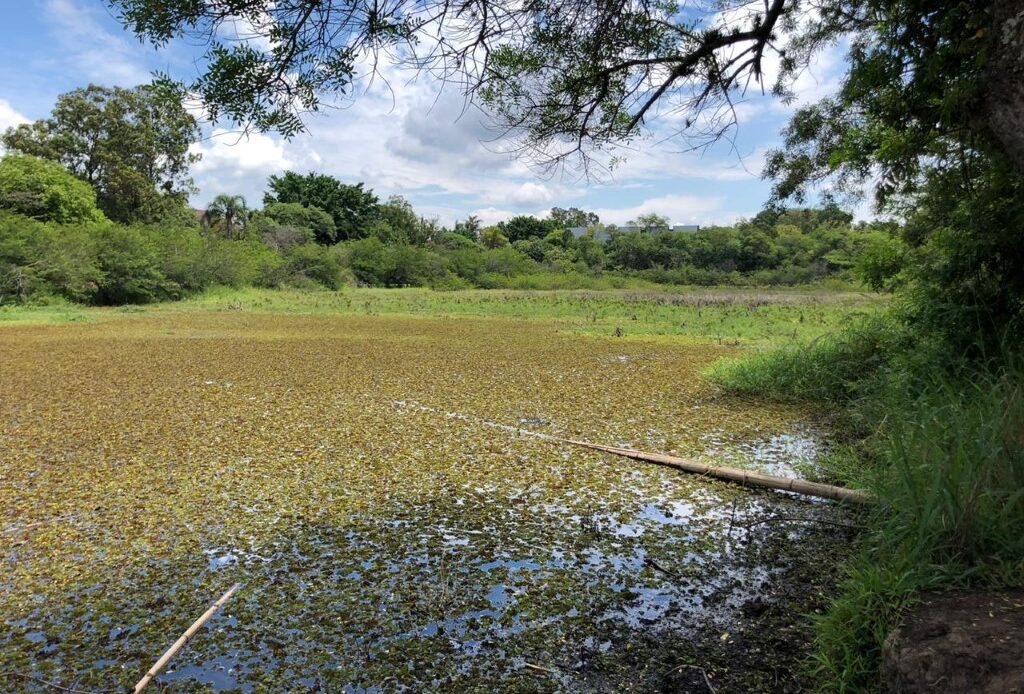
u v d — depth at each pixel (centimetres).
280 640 286
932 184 520
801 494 459
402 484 476
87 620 303
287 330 1523
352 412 691
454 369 964
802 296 2644
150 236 2508
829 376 750
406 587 330
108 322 1697
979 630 226
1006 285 508
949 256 549
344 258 3669
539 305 2291
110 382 848
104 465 515
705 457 543
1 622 302
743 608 309
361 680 260
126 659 274
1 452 546
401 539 386
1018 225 464
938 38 365
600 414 689
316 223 4291
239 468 509
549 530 399
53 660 274
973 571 270
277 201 4600
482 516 420
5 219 2089
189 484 475
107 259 2227
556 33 421
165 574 346
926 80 369
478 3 335
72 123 3170
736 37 453
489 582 336
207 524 407
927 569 278
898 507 329
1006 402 372
